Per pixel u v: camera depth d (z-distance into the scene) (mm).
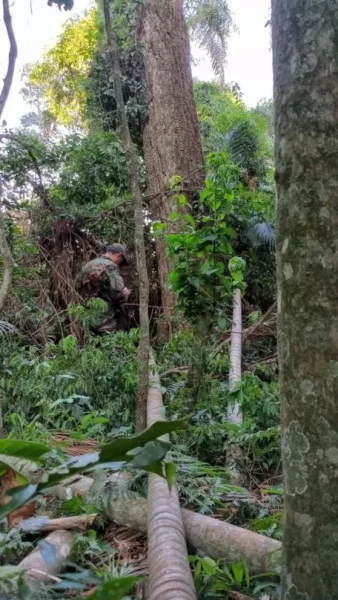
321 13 1265
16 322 6375
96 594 969
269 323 6250
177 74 8344
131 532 2525
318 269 1229
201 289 3770
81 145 7914
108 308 6418
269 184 8891
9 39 3311
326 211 1231
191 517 2350
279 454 3404
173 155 7996
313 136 1248
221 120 10852
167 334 6902
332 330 1215
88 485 2824
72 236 7602
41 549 1239
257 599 1914
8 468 1248
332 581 1191
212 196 3756
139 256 3562
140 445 944
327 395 1208
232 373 4789
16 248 7148
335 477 1197
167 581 1661
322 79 1251
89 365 4469
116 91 3488
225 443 3457
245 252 7375
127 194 8133
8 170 7344
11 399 4348
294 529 1237
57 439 3742
